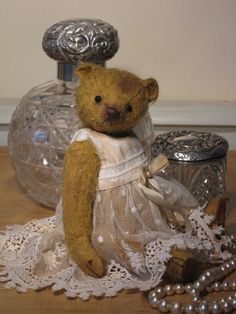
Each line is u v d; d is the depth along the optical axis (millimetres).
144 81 310
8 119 542
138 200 310
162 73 546
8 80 550
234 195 433
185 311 285
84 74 308
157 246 305
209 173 371
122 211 303
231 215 400
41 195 409
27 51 540
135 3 521
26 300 294
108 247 301
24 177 412
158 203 318
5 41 536
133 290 303
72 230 293
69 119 386
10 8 524
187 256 302
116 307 289
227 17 526
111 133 310
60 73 394
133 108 299
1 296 298
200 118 539
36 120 394
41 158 394
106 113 292
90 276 304
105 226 301
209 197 378
